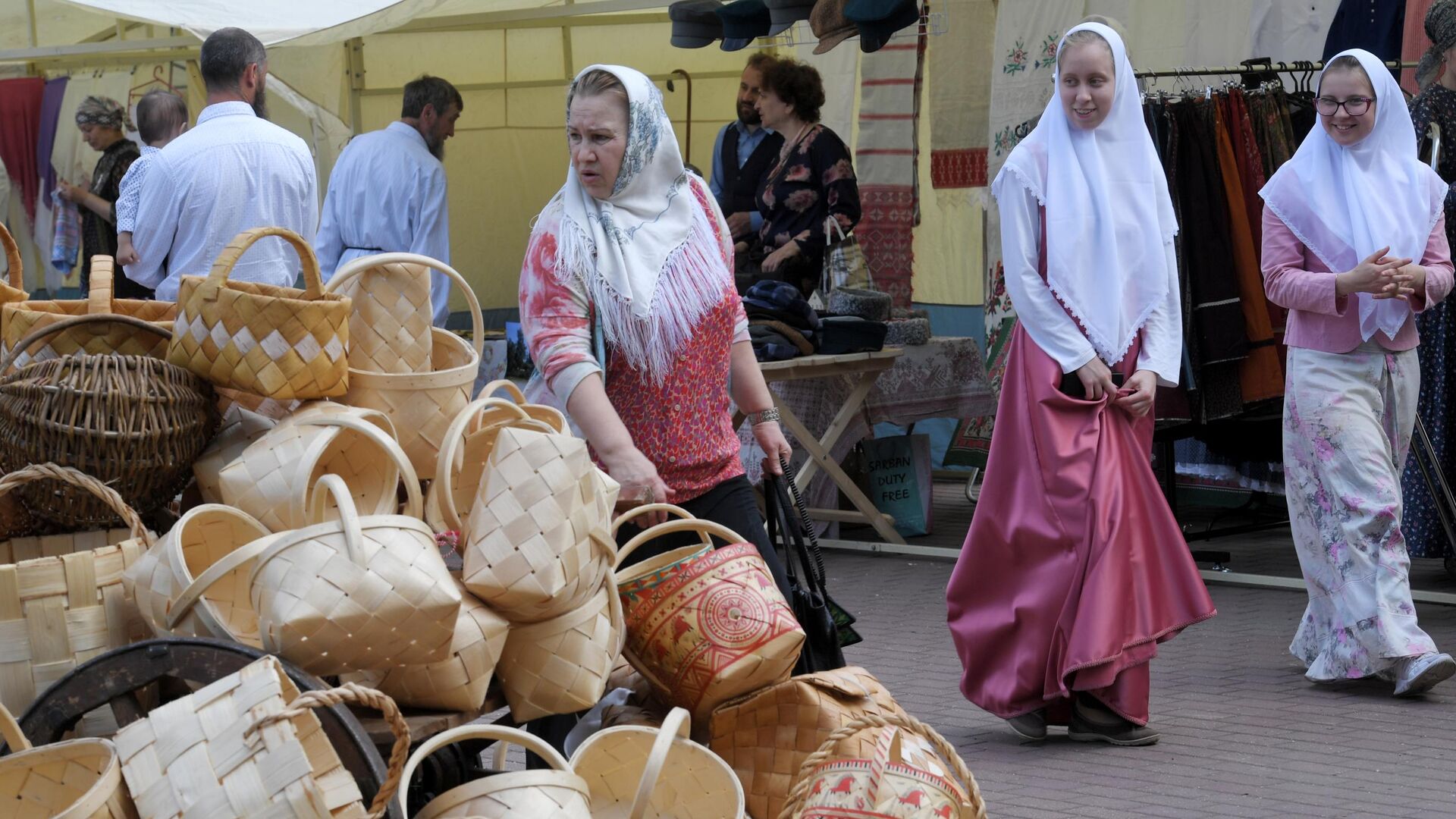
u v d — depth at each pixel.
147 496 2.47
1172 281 4.53
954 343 8.00
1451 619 6.00
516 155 10.74
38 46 10.61
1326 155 5.10
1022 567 4.47
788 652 2.76
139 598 2.17
